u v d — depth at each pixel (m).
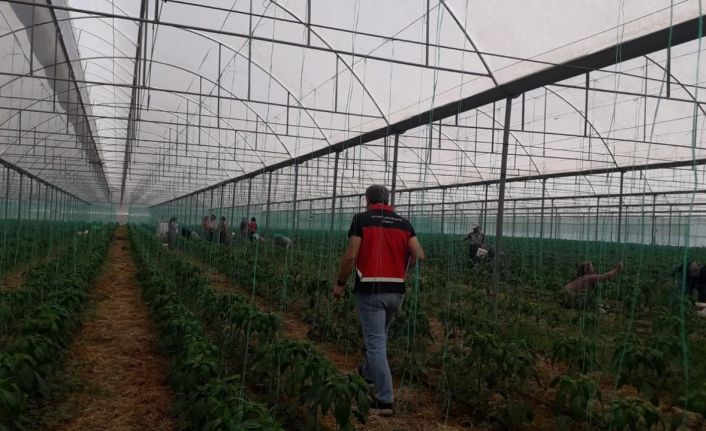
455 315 8.54
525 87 11.75
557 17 10.11
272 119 21.03
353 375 5.09
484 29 11.45
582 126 17.84
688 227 3.81
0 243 17.72
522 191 32.22
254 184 35.88
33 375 5.41
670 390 6.88
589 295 12.72
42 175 33.94
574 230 41.34
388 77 14.77
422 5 11.76
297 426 5.74
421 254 6.46
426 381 7.39
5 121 17.95
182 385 5.61
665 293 12.30
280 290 12.22
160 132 27.11
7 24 12.05
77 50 16.23
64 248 23.02
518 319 11.02
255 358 6.89
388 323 6.64
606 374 7.89
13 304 8.96
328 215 42.34
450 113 14.27
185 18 14.44
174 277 14.55
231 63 17.12
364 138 18.28
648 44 9.30
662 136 17.27
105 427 5.79
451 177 28.84
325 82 16.61
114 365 7.77
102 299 13.00
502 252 21.22
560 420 5.41
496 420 6.05
